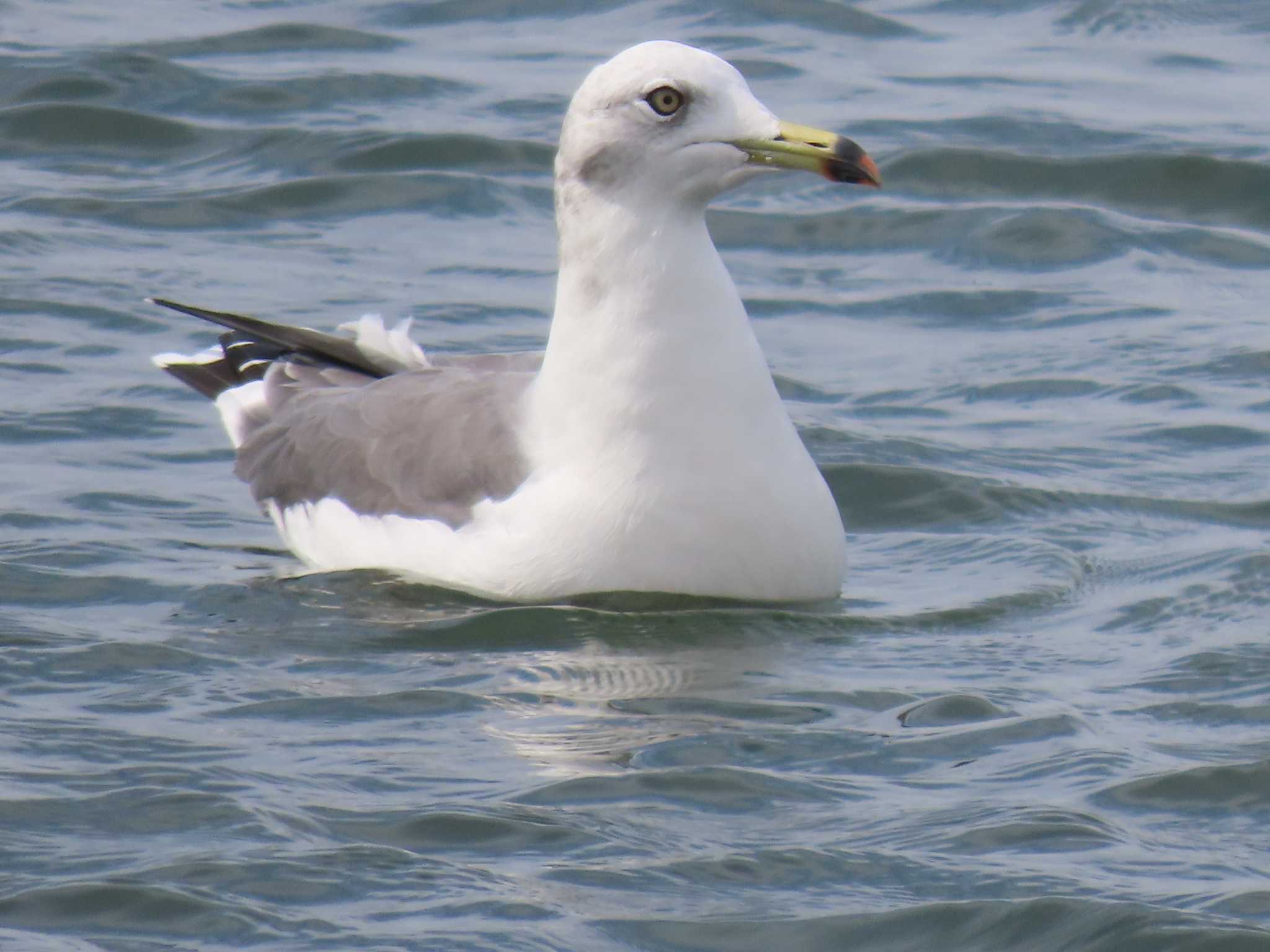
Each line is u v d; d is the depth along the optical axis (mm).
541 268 20109
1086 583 13242
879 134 23141
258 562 13703
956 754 10469
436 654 11922
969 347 18281
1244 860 9273
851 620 12547
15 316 18266
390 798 9867
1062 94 24594
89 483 14992
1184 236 20906
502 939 8570
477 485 12977
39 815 9617
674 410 12383
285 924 8688
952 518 14602
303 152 22656
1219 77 25375
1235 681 11422
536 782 10086
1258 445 15766
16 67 24375
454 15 27438
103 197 21406
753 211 21656
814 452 15578
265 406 14875
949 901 8906
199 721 10836
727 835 9539
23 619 12438
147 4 27531
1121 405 16719
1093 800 9891
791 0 27719
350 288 19328
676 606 12586
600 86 12336
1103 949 8586
